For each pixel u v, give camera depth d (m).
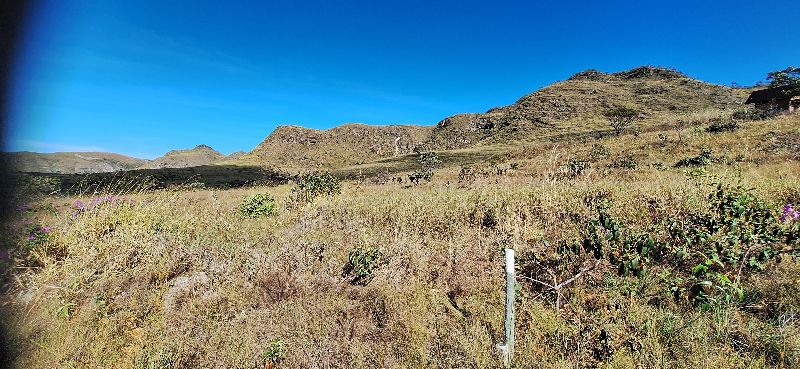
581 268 4.35
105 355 3.22
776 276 3.86
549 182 10.68
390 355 3.30
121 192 7.05
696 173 8.76
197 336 3.53
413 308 3.92
